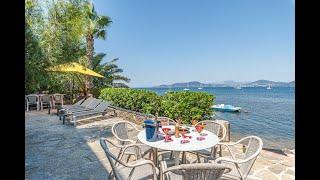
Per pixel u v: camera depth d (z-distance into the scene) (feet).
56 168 15.80
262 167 15.67
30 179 14.08
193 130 14.21
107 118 36.17
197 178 8.26
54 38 23.21
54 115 38.99
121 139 14.37
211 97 25.26
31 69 21.62
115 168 10.16
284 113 69.67
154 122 12.66
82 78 52.95
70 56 25.11
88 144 21.63
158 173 11.27
